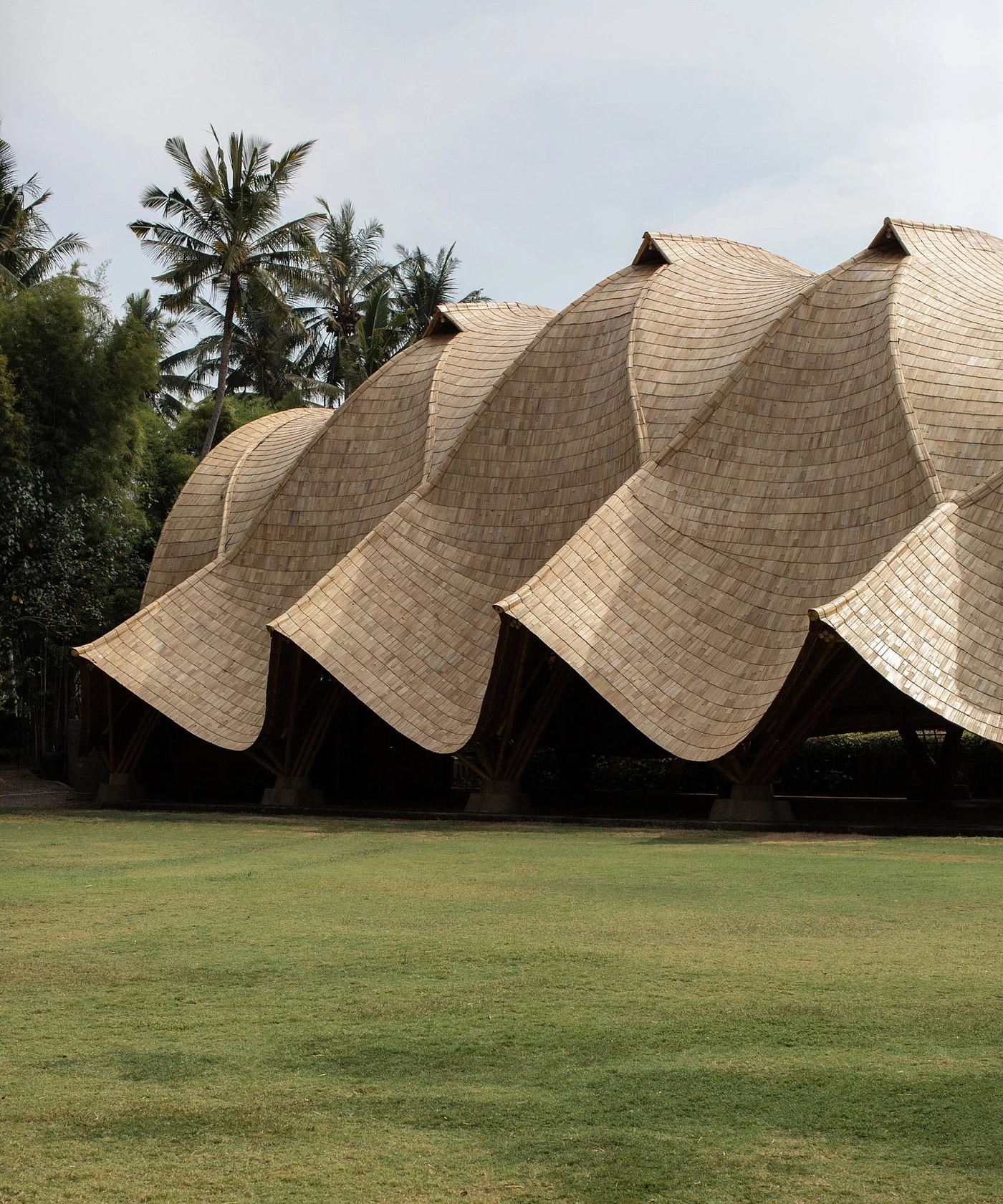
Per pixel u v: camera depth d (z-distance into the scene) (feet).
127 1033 29.58
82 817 102.78
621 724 123.75
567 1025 29.81
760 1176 20.75
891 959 36.52
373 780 133.90
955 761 117.19
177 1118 23.73
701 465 104.53
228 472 143.02
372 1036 29.09
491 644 107.76
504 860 64.75
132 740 124.57
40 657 154.30
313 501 127.54
